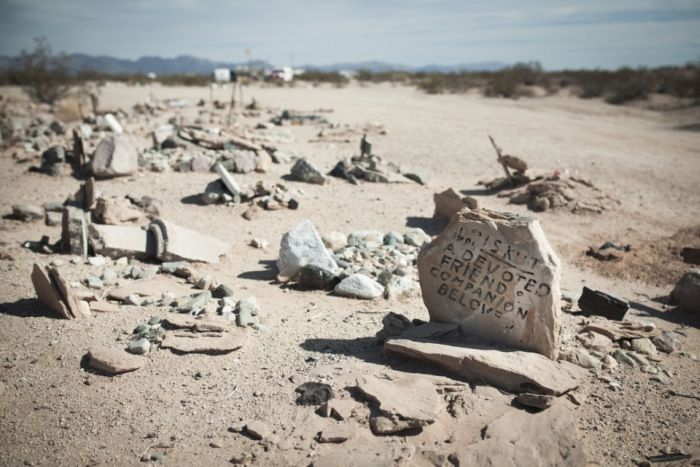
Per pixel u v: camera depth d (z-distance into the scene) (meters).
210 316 2.10
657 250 3.30
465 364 1.72
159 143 5.36
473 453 1.40
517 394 1.66
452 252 1.91
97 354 1.84
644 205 4.18
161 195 4.04
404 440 1.47
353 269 2.69
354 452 1.42
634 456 1.44
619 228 3.69
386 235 3.22
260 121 7.84
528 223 1.80
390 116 8.68
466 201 3.54
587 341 1.98
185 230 2.97
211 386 1.74
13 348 1.94
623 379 1.79
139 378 1.78
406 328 1.95
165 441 1.50
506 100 11.34
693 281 2.46
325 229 3.49
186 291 2.47
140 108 8.75
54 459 1.45
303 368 1.82
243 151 4.82
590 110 9.77
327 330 2.11
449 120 8.30
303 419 1.56
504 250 1.83
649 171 5.16
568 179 4.26
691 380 1.82
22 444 1.50
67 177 4.46
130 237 2.89
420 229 3.35
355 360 1.85
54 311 2.21
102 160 4.41
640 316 2.42
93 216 3.38
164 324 2.08
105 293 2.37
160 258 2.80
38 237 3.17
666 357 1.99
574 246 3.38
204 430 1.55
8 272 2.61
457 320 1.91
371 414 1.56
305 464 1.40
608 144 6.49
